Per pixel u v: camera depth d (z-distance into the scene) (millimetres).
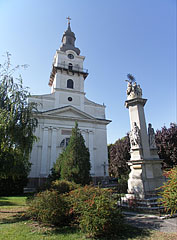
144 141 10641
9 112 9273
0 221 7312
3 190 17031
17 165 10234
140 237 5203
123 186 11477
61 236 5402
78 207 6211
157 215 7332
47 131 24562
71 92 29078
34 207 7203
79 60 32656
